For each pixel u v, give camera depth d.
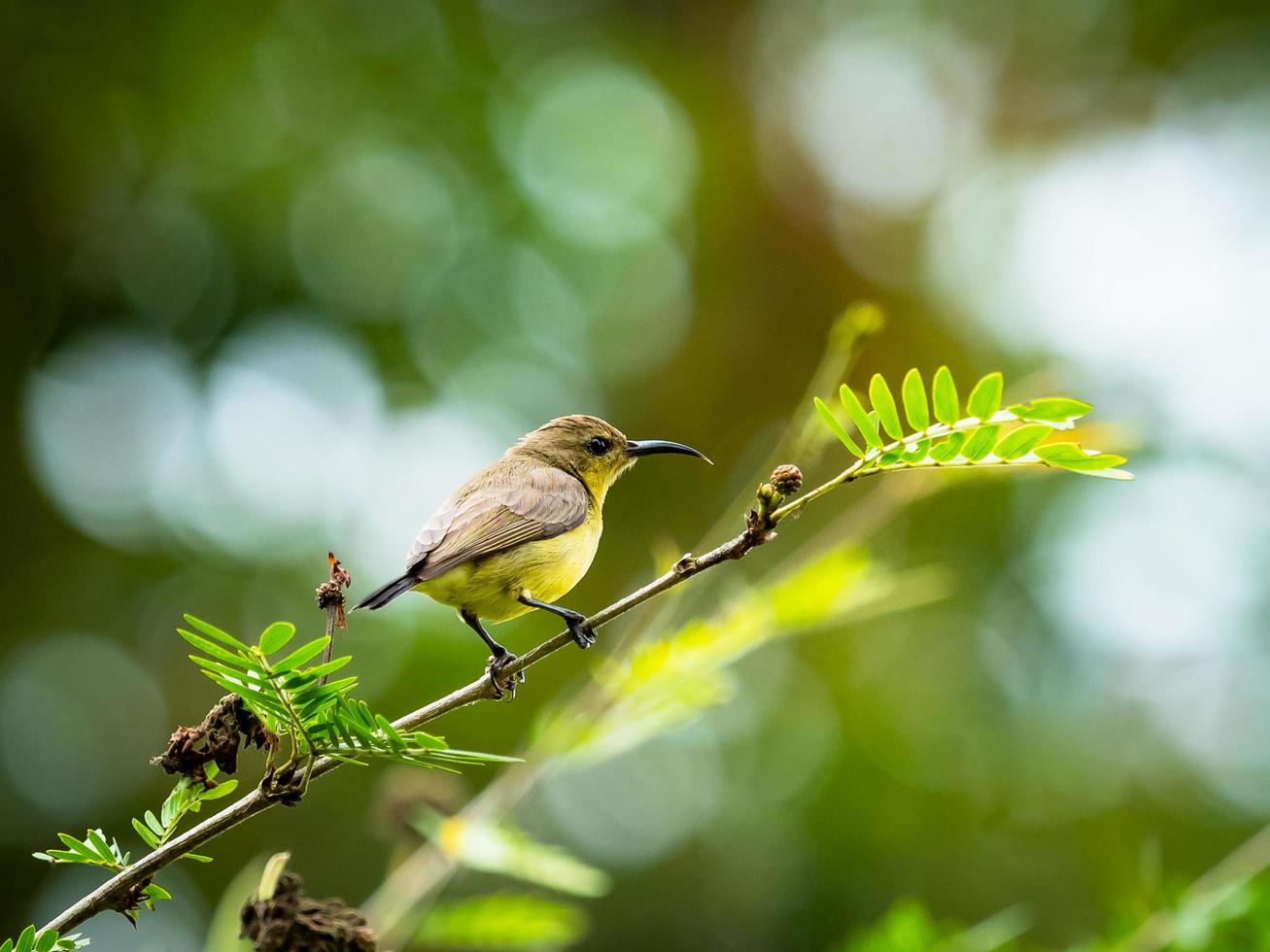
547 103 16.59
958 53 18.70
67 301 15.84
